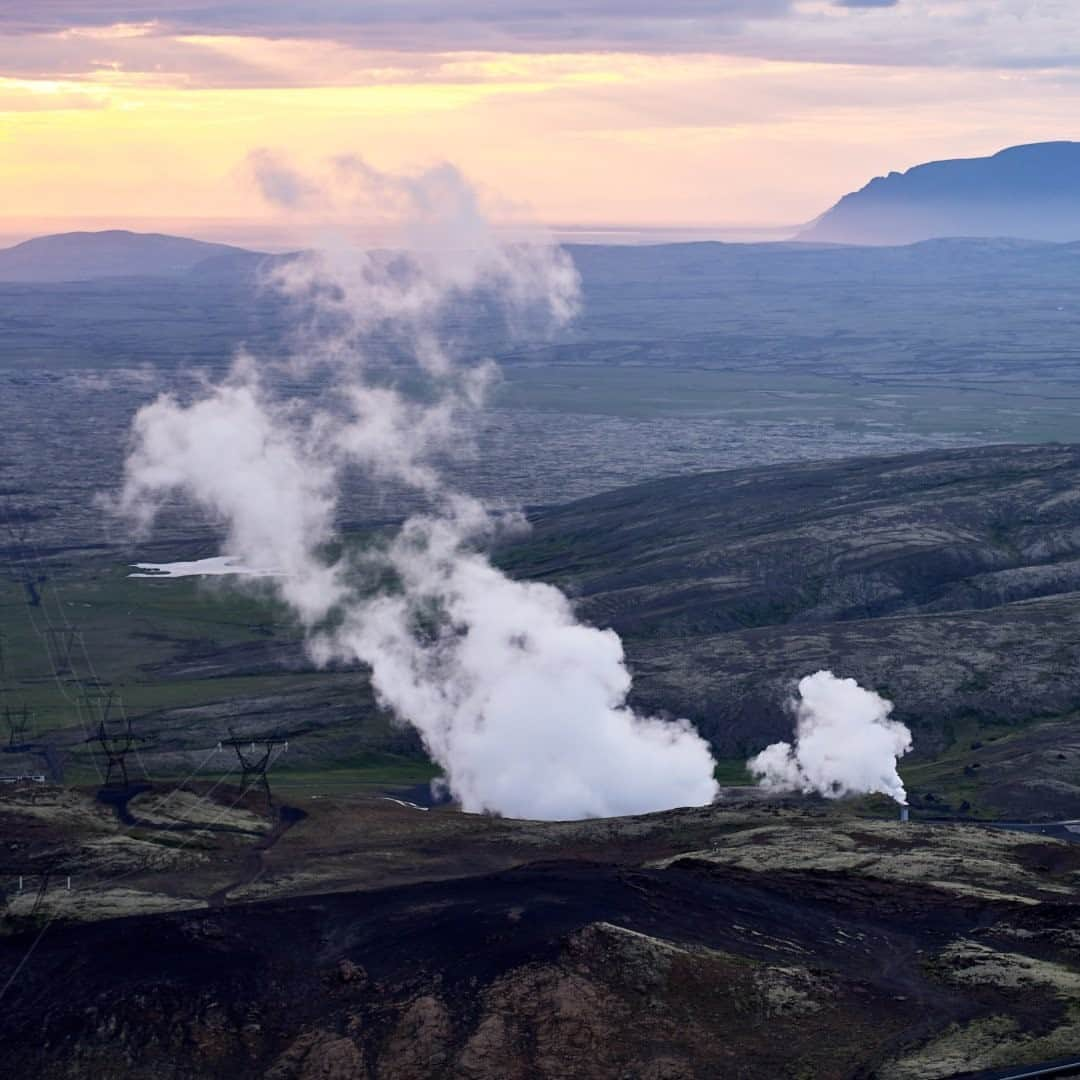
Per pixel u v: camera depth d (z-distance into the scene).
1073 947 114.75
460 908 114.94
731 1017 103.62
